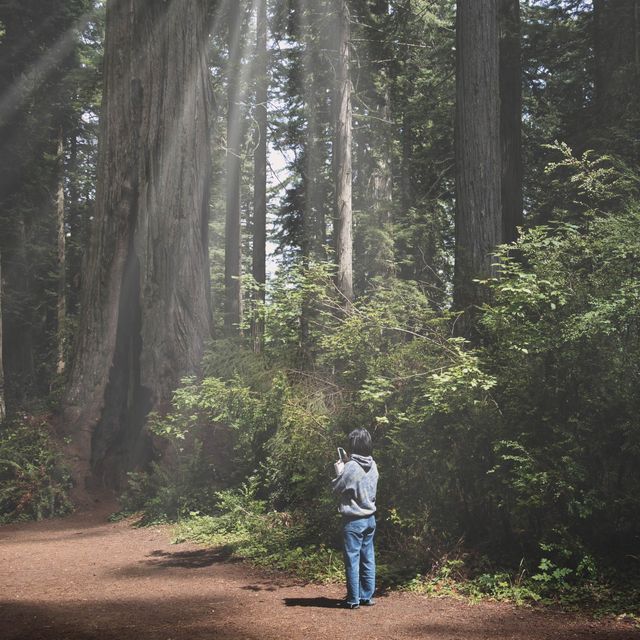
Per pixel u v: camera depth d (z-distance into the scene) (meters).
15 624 5.83
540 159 20.30
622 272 7.22
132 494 13.68
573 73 21.84
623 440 6.69
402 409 7.94
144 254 14.65
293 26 22.23
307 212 24.92
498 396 7.44
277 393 8.93
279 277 9.63
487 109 11.18
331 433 8.40
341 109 18.67
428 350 8.05
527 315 7.52
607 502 6.58
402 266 22.81
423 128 23.66
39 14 26.70
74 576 7.93
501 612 5.91
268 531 9.38
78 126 29.33
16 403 21.48
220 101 25.08
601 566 6.48
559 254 7.66
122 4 15.36
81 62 28.30
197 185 15.05
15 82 26.02
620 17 15.87
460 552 7.21
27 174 25.84
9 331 26.09
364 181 23.77
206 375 10.99
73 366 14.95
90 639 5.34
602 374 6.83
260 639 5.27
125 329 15.12
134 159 15.11
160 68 15.19
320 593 6.78
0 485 13.45
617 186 8.57
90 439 14.44
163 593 6.95
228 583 7.34
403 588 6.73
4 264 25.61
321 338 9.01
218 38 23.06
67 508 13.52
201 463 12.36
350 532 6.22
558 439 6.95
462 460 7.43
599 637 5.14
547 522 6.86
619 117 13.80
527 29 19.09
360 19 20.03
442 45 22.81
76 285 29.34
